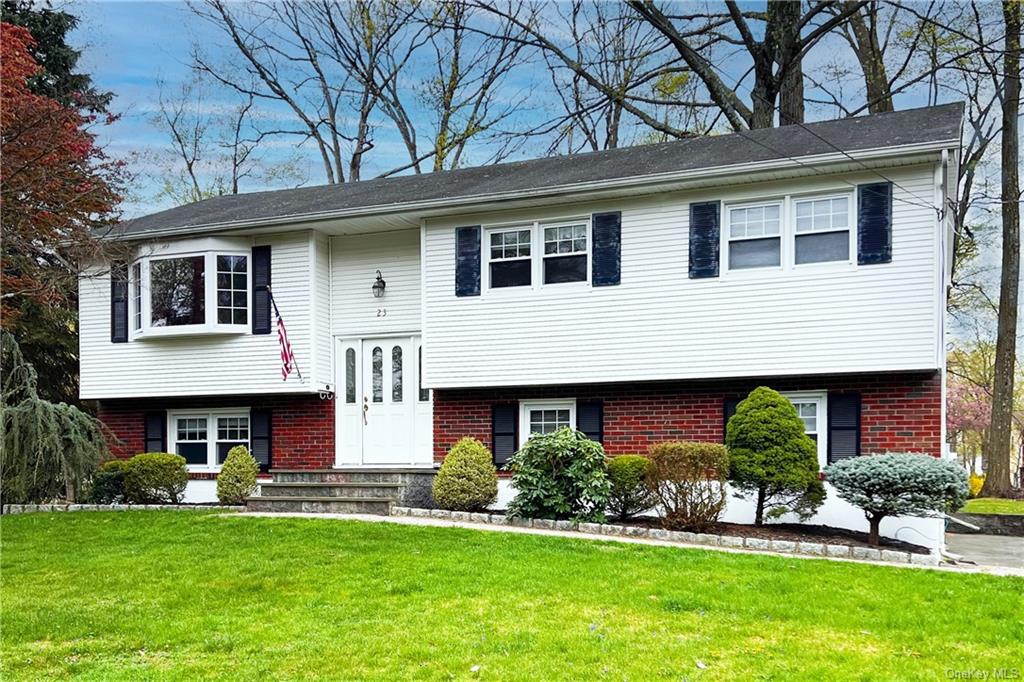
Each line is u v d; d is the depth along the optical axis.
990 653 6.40
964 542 14.23
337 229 15.70
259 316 15.87
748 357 12.66
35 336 21.20
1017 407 36.34
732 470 11.43
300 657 6.40
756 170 12.26
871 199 12.08
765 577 8.52
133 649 6.73
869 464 10.42
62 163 15.50
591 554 9.62
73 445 15.34
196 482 16.61
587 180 13.32
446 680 5.92
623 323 13.41
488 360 14.19
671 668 6.06
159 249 16.03
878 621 7.10
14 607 7.94
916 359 11.78
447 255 14.59
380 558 9.41
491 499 13.08
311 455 16.00
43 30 24.28
